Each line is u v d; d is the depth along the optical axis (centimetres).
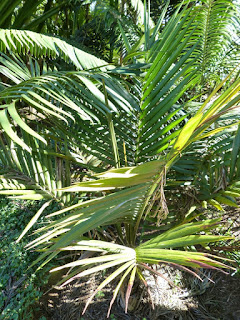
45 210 275
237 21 268
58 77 146
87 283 206
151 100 153
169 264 99
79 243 115
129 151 169
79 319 182
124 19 388
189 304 184
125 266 102
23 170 164
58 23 618
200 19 269
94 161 220
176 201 168
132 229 168
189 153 179
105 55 510
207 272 204
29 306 187
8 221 263
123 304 180
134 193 110
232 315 174
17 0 364
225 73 306
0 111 92
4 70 154
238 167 148
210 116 85
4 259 218
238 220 225
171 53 143
